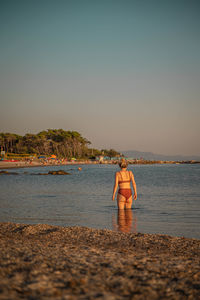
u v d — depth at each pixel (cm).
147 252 625
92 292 368
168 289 389
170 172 7131
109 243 718
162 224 1009
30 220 1109
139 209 1324
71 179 4397
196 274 450
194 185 2878
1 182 3744
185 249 657
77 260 512
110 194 2053
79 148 18700
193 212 1241
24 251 559
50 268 455
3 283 374
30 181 3950
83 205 1484
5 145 15350
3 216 1195
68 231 848
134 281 415
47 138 17538
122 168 1273
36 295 347
